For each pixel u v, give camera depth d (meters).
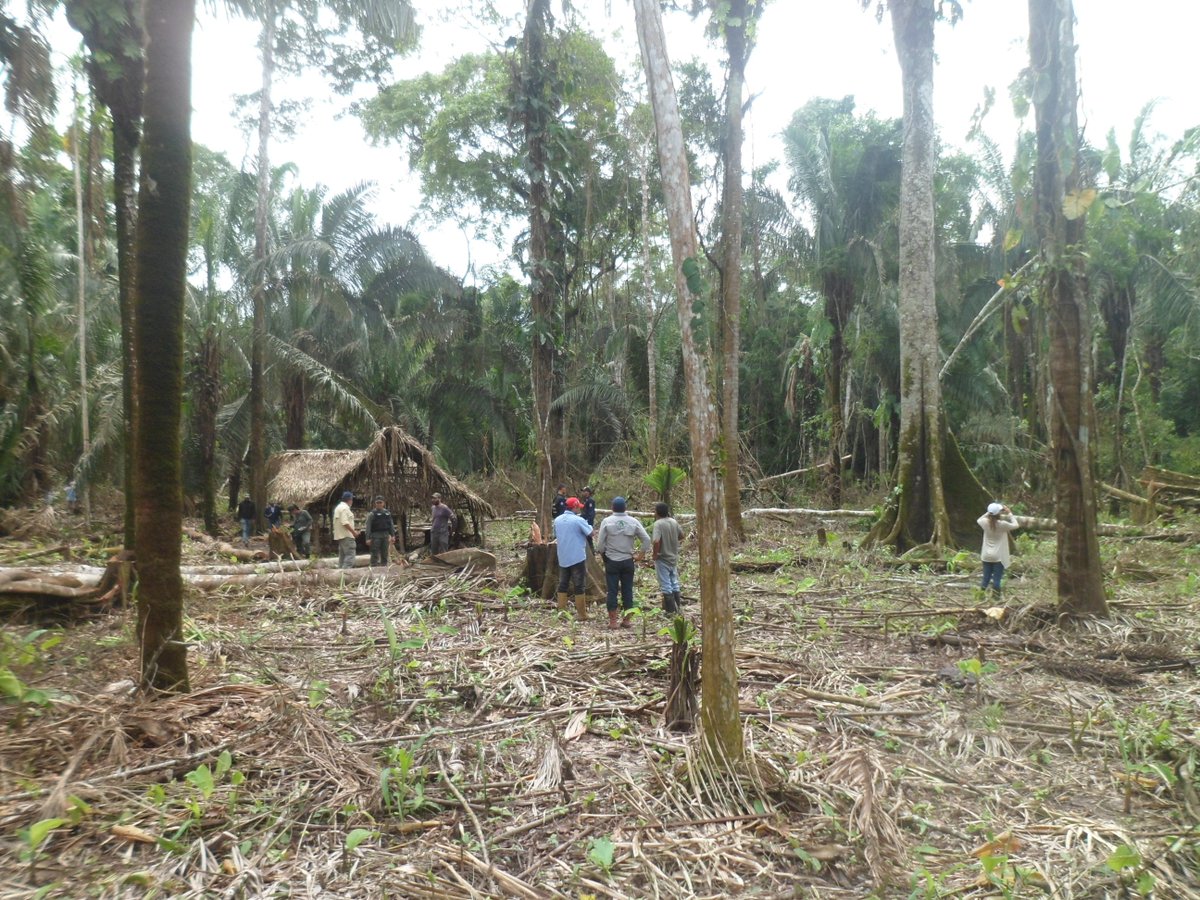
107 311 20.92
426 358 32.62
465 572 11.32
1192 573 10.72
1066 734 5.31
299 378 24.05
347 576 11.18
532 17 15.66
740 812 4.12
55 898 3.37
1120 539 14.04
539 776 4.58
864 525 19.69
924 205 15.16
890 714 5.68
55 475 22.66
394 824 4.04
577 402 26.38
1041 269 8.64
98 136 10.88
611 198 28.02
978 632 8.24
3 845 3.74
